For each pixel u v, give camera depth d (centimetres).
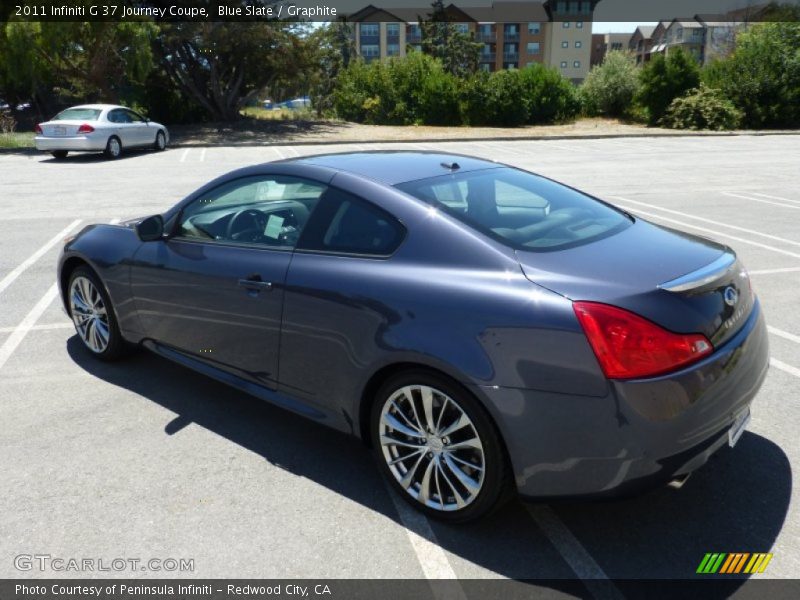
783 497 299
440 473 284
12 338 506
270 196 349
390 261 293
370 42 10131
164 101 2833
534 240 288
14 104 2684
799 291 607
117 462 336
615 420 239
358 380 297
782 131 2748
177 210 396
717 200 1111
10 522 289
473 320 260
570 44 9719
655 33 12769
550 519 290
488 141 2480
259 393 353
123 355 456
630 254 281
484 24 9794
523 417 251
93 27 2173
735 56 3050
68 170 1556
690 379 242
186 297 375
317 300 308
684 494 304
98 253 430
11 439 357
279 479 322
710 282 259
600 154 1961
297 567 261
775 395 400
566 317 245
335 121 3123
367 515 294
